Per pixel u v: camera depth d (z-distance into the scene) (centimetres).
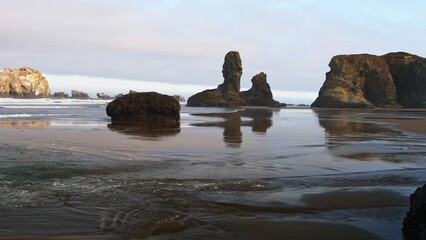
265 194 887
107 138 1878
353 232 658
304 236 636
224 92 9481
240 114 4694
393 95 9406
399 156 1470
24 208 752
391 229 678
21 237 604
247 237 625
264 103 9831
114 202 801
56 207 761
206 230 651
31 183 940
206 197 852
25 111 4469
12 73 12925
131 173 1080
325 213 761
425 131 2603
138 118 3066
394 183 1021
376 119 4003
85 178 1004
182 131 2336
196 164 1245
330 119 3869
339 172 1160
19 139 1747
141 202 803
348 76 9269
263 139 1972
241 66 9625
